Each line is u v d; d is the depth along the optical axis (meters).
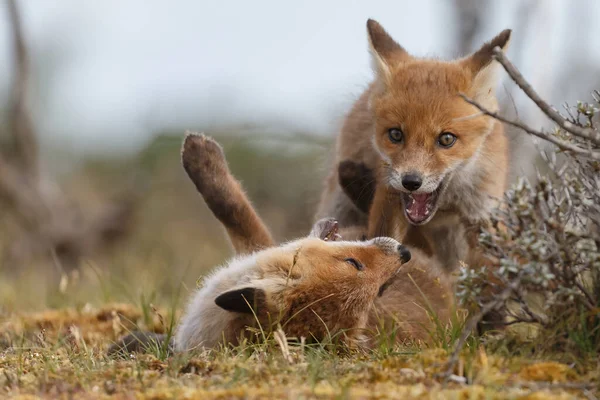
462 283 8.79
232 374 8.02
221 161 11.91
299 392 7.16
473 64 12.45
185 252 24.75
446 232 12.89
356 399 6.99
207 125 30.36
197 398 7.20
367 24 13.58
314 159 27.47
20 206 24.08
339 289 9.01
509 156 13.77
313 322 8.92
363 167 13.16
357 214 13.90
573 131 7.88
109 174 32.38
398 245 9.45
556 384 7.30
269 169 28.12
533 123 19.86
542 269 8.12
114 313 12.16
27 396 7.42
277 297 8.94
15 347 10.35
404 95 12.20
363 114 13.58
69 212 24.91
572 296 8.17
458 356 7.88
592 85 23.12
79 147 33.72
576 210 8.89
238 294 8.83
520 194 8.54
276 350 8.66
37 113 31.28
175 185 29.53
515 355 8.30
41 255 23.48
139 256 23.89
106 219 24.97
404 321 9.57
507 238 8.67
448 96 12.08
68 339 11.45
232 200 11.65
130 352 10.21
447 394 6.99
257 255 9.80
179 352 9.04
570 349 8.08
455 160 11.97
